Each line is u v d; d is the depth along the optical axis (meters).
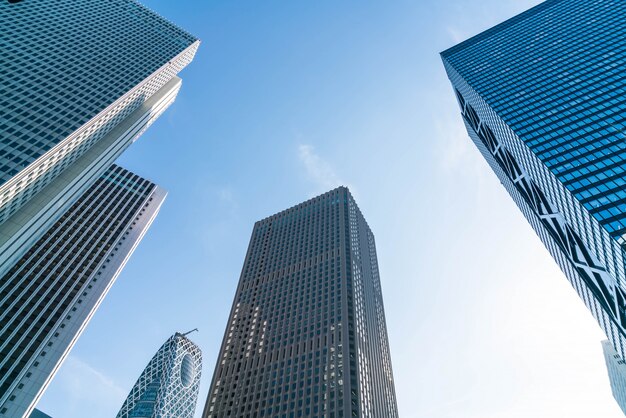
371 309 146.00
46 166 92.12
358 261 153.62
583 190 81.38
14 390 103.19
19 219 88.31
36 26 120.44
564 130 100.50
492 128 134.75
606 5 146.00
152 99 143.38
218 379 120.50
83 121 101.94
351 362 108.25
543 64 133.75
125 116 127.19
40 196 95.38
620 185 78.94
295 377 109.44
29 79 103.31
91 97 110.56
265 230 182.62
